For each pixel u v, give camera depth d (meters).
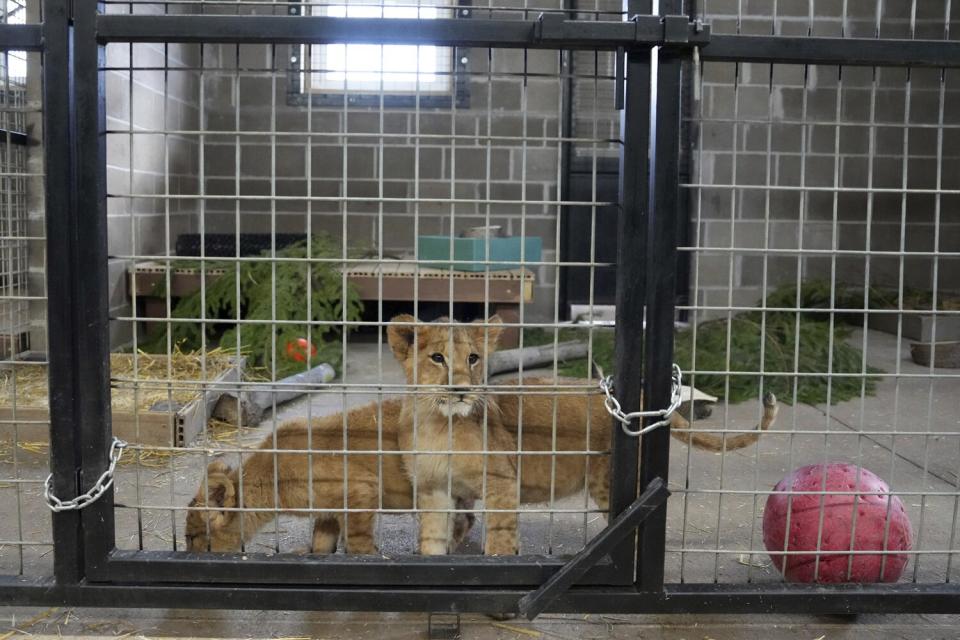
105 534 2.29
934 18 8.59
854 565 2.45
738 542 3.18
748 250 2.27
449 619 2.44
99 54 2.19
